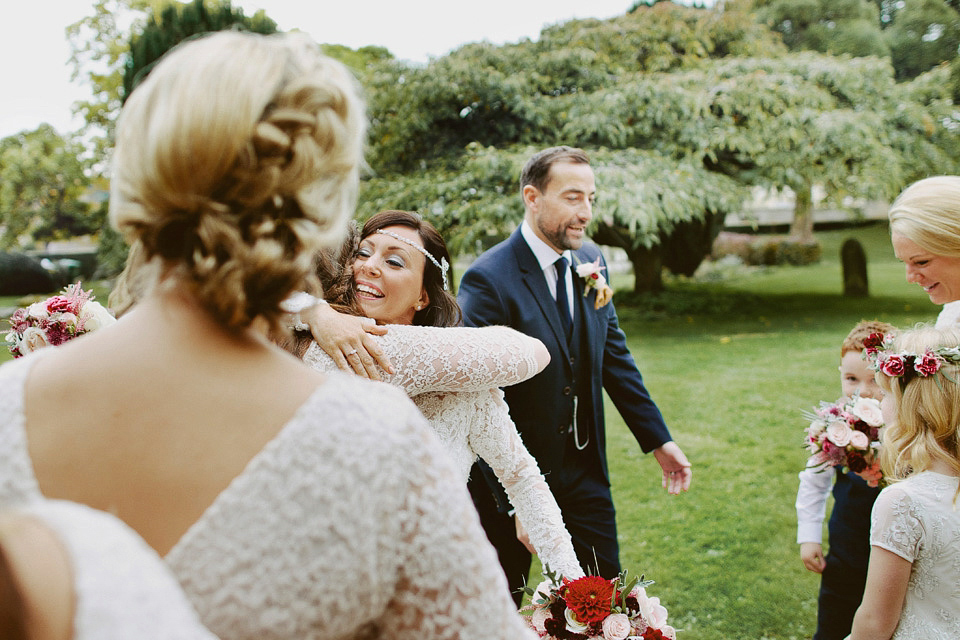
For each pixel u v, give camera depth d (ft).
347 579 1.97
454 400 5.42
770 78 32.81
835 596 8.27
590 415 9.35
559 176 8.83
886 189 32.94
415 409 2.27
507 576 8.55
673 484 9.80
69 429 1.92
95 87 36.29
